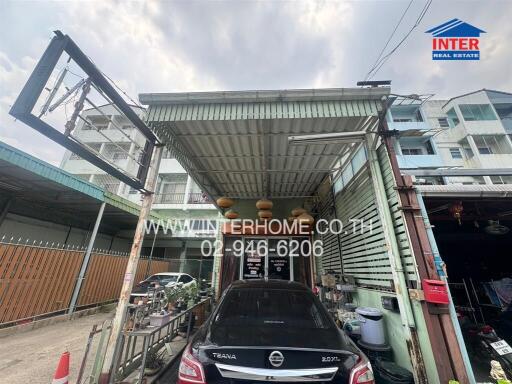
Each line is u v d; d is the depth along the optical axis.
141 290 7.65
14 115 1.72
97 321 5.98
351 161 4.42
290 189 6.35
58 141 2.04
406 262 2.72
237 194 6.69
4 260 4.73
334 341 1.85
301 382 1.52
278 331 1.95
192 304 4.26
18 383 2.89
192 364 1.62
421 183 3.67
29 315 5.16
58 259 5.89
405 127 14.78
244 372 1.54
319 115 3.03
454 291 5.22
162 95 3.10
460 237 5.43
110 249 12.04
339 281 4.61
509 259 5.58
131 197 14.67
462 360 2.23
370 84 3.32
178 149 4.08
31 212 8.20
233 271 6.52
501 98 17.66
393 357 2.88
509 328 3.94
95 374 2.43
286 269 6.45
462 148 16.84
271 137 3.91
